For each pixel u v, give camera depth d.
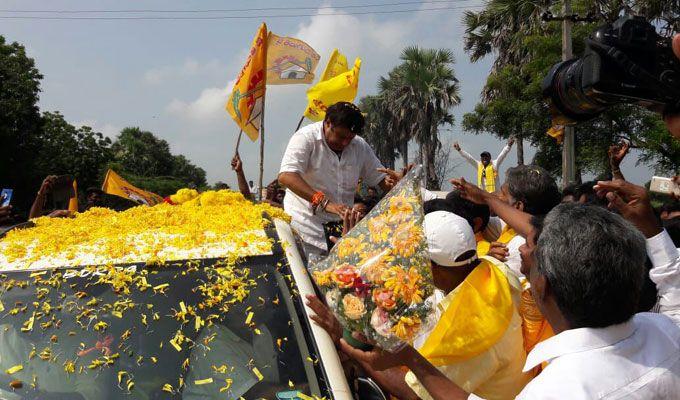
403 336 2.12
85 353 2.35
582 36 17.50
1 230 3.07
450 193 3.58
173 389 2.27
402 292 2.11
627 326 1.79
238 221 3.04
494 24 25.52
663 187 4.58
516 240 3.69
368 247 2.22
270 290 2.58
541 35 20.28
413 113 41.69
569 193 4.89
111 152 38.94
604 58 2.33
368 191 6.65
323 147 4.61
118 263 2.65
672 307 2.79
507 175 3.92
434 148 41.34
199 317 2.45
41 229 3.08
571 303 1.76
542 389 1.72
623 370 1.72
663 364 1.75
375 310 2.13
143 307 2.48
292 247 2.81
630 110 16.47
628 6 17.42
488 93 23.47
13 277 2.60
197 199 3.74
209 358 2.35
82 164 36.59
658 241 2.79
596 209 1.83
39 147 33.34
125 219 3.21
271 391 2.26
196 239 2.82
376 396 2.43
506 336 2.51
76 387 2.26
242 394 2.26
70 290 2.54
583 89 2.44
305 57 7.02
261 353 2.37
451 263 2.60
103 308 2.47
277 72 6.96
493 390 2.52
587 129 17.55
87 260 2.68
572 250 1.74
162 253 2.71
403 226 2.21
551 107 2.78
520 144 24.20
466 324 2.48
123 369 2.31
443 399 2.17
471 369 2.48
